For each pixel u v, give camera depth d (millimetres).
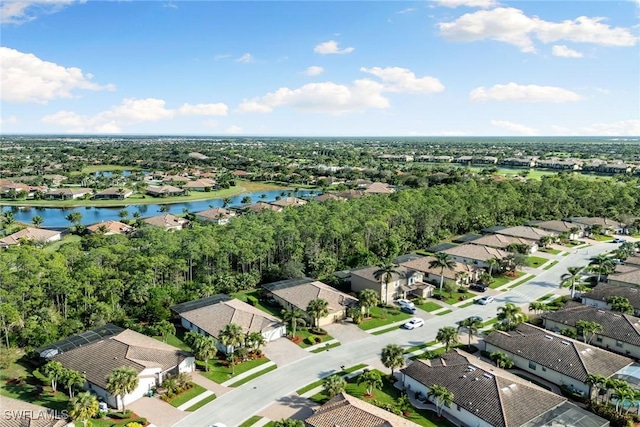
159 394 63062
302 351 76375
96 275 87688
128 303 91000
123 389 57125
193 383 65250
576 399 62656
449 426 56906
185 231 119812
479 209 163125
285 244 116812
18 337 75812
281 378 67562
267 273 109438
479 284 109750
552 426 53750
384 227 130500
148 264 93938
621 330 78375
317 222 125938
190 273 105375
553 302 99125
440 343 79938
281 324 81625
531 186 196125
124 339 69812
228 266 107250
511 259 118375
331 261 113188
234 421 57094
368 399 61938
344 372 69562
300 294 93562
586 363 66500
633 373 66938
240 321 80000
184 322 84625
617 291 96125
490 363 72625
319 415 53406
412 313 93312
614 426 57000
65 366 65312
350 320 89375
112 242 114500
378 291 97875
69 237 153000
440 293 102750
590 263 127750
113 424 55531
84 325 82250
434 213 147500
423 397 62938
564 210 178750
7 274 81000
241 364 71438
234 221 129625
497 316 88938
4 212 184875
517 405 56000
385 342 80375
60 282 82500
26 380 64938
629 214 167000
